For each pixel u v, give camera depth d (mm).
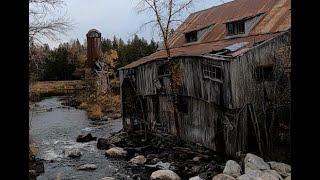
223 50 19906
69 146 26312
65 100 54812
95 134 30938
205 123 20984
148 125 27781
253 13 23531
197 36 28156
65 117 40312
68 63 67562
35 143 25922
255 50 17953
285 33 18266
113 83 54250
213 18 29578
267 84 18141
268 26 21172
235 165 16312
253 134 17922
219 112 19438
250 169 15539
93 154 23812
